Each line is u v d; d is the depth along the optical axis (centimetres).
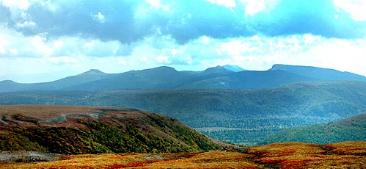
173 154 12988
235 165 9306
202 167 8988
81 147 18475
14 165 10150
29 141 17438
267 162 10044
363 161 8725
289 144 14225
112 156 12300
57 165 9838
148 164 10169
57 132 19150
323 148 12688
